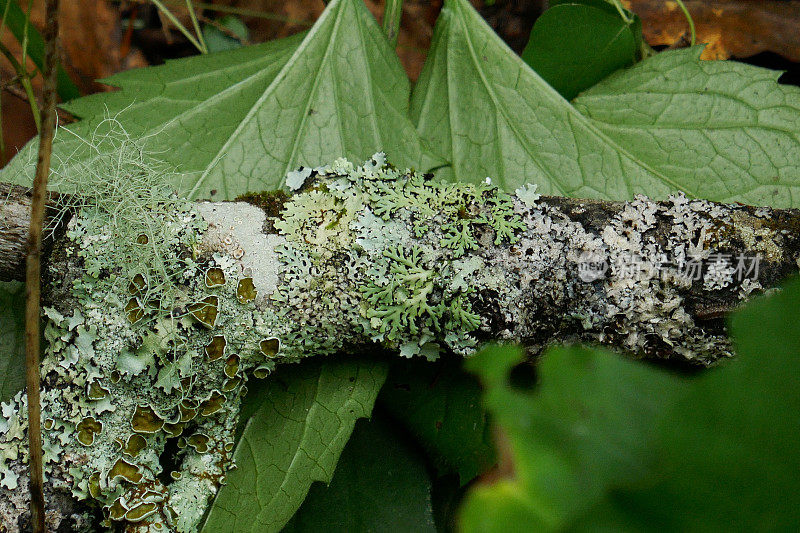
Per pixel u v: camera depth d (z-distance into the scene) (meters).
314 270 0.45
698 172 0.50
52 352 0.45
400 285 0.45
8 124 0.53
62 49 0.54
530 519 0.30
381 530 0.47
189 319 0.45
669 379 0.31
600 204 0.46
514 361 0.33
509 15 0.57
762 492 0.29
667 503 0.30
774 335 0.30
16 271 0.45
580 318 0.45
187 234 0.45
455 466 0.46
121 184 0.45
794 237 0.45
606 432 0.31
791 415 0.29
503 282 0.45
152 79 0.50
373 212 0.45
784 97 0.50
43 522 0.44
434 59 0.51
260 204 0.45
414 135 0.49
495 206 0.45
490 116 0.50
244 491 0.45
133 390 0.45
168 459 0.45
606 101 0.51
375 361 0.46
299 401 0.46
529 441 0.31
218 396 0.45
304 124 0.49
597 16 0.50
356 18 0.50
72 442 0.44
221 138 0.49
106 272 0.44
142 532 0.45
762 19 0.53
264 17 0.57
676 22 0.54
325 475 0.45
